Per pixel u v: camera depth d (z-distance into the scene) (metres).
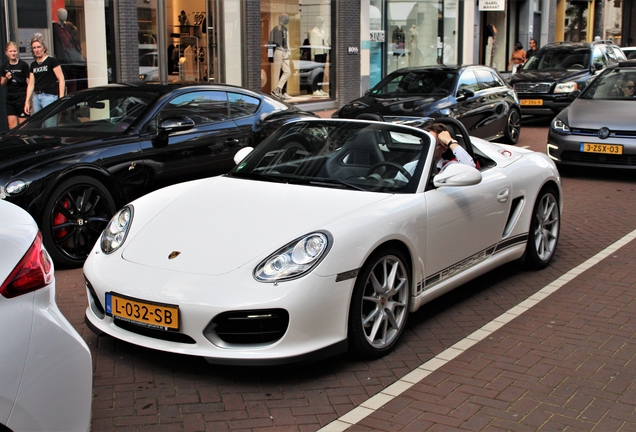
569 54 17.97
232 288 3.86
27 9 12.42
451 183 4.77
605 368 4.29
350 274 4.06
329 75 19.30
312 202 4.50
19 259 2.61
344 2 18.97
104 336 4.68
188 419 3.65
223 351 3.86
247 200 4.62
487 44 27.38
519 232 5.91
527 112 16.92
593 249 7.00
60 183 6.19
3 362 2.48
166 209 4.66
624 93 11.10
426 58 23.34
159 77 14.90
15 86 10.65
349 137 5.22
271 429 3.56
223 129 7.82
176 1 15.03
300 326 3.88
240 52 16.41
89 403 2.76
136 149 6.88
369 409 3.77
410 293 4.66
